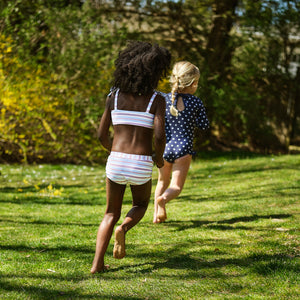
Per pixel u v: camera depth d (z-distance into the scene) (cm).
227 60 1494
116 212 329
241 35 1448
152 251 377
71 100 1192
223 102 1389
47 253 375
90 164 1283
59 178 985
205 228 464
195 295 271
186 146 432
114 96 327
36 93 1153
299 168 980
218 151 1501
